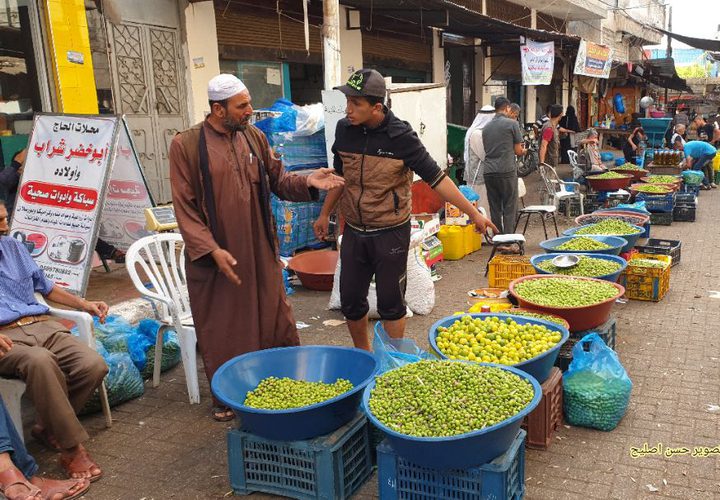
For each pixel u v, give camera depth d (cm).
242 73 966
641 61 2761
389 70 1367
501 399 269
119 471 340
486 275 715
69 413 325
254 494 315
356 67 1212
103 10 719
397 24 1342
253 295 368
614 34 2819
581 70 1802
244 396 327
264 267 373
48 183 484
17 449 313
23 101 660
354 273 401
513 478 278
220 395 302
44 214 482
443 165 902
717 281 669
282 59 1034
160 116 815
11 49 649
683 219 1039
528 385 280
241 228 359
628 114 3066
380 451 280
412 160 375
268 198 372
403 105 779
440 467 264
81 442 334
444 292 651
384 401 275
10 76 654
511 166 779
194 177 355
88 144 475
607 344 428
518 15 1994
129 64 765
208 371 375
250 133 375
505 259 650
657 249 721
